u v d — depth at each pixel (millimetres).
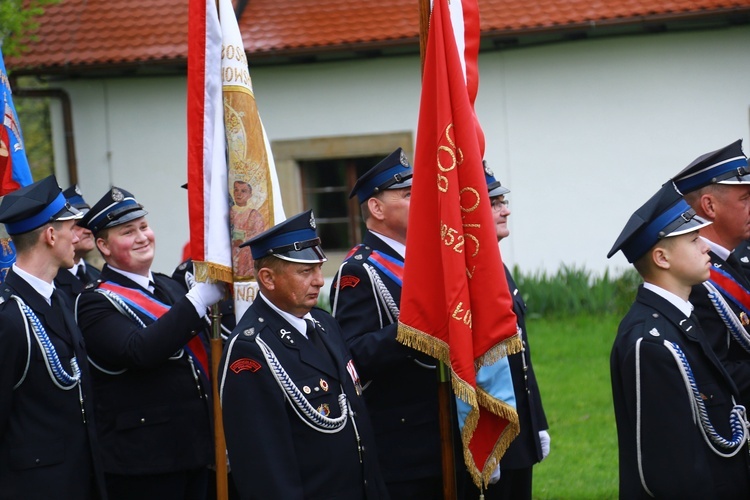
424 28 5250
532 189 14734
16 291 5363
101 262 15125
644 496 4730
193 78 5898
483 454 5191
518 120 14695
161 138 15711
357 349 5480
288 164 15391
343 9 15117
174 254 15805
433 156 5141
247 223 5840
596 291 13727
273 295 4949
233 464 4738
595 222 14547
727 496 4746
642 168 14336
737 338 5383
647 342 4688
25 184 6887
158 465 5941
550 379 10727
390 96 14969
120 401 5973
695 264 4812
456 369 4945
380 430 5688
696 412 4688
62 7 16125
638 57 14188
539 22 13992
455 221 4996
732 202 5559
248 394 4742
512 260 14914
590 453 8359
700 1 13602
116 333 5898
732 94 13953
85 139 15930
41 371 5301
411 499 5664
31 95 15711
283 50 14727
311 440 4816
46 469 5258
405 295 5156
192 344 6207
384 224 5848
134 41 15438
